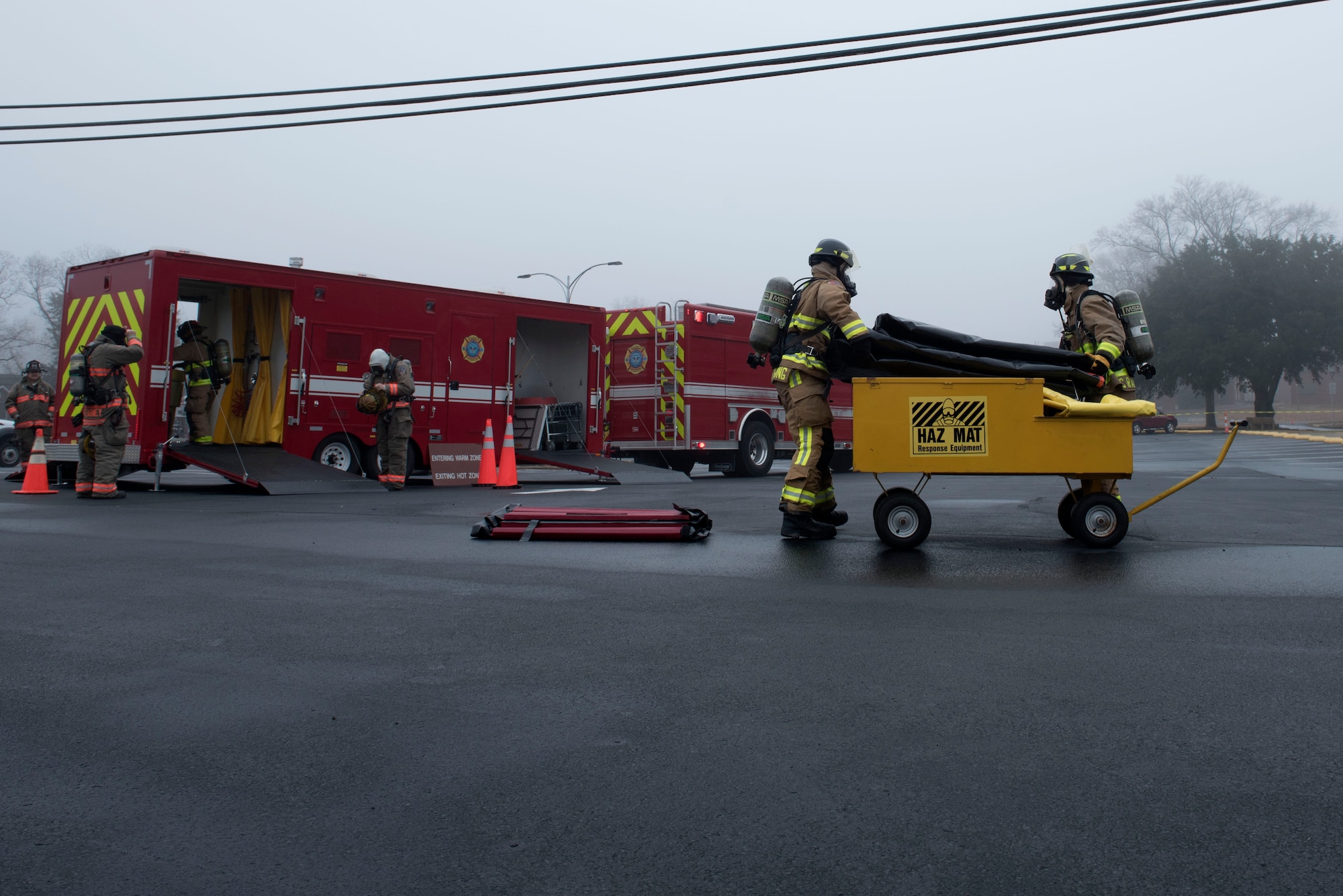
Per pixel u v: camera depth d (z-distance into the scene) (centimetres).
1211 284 6303
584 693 314
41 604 455
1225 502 966
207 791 239
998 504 949
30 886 193
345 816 225
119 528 775
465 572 544
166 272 1177
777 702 304
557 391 1689
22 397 1585
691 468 1820
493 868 200
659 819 222
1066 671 334
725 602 454
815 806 228
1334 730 274
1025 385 614
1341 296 6100
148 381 1163
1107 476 619
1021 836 212
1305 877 193
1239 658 349
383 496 1142
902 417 623
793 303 677
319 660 356
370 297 1373
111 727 285
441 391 1448
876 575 525
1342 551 601
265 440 1359
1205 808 225
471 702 306
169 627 409
